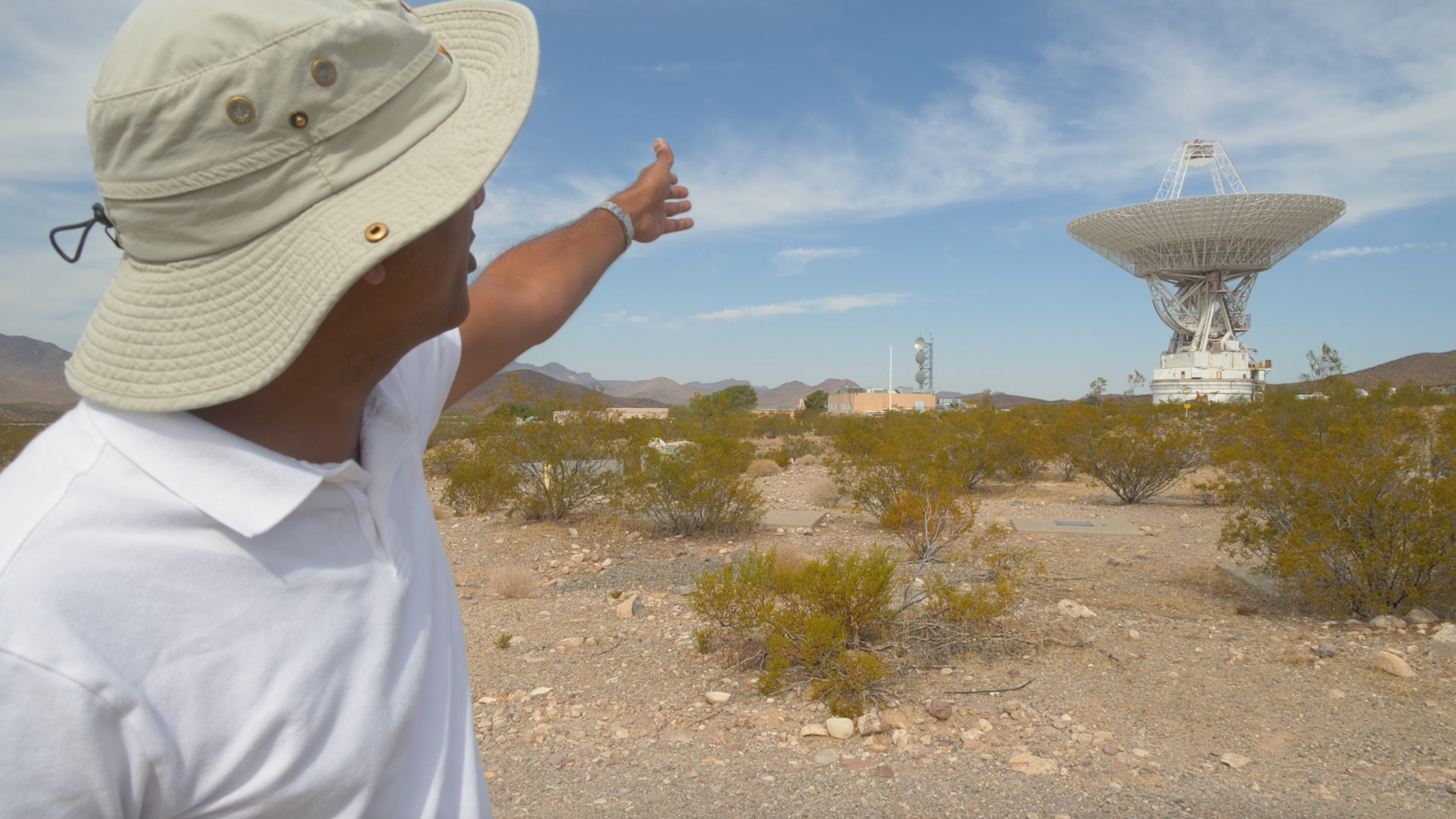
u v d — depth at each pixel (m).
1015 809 2.84
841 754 3.31
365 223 0.60
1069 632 4.80
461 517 10.02
